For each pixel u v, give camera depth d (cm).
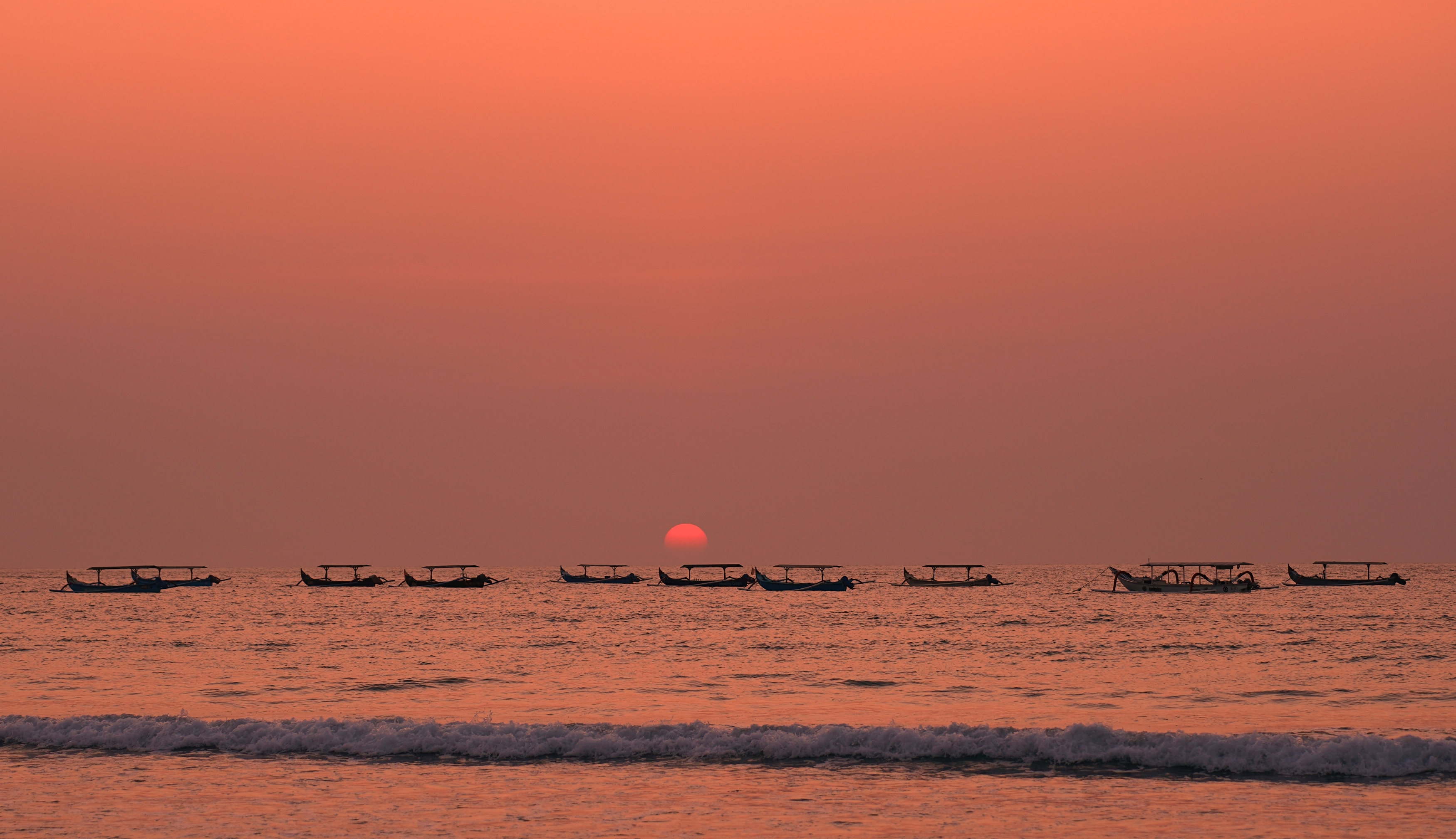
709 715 16238
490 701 18138
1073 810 9781
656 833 9150
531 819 9519
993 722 15600
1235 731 14500
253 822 9425
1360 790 10294
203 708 16925
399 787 10612
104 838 8944
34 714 16038
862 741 12000
